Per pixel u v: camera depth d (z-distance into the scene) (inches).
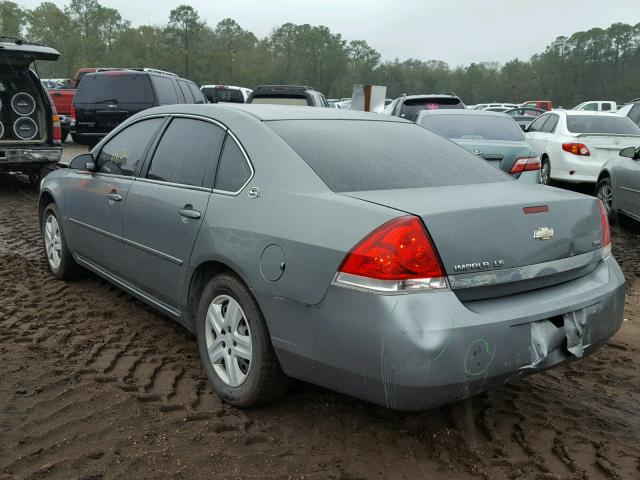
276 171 121.9
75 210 188.2
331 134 134.1
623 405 133.0
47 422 115.2
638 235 319.6
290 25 4109.3
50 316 172.7
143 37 3622.0
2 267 219.3
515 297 108.8
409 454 110.2
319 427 118.5
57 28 3821.4
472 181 131.2
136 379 135.9
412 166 130.6
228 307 124.7
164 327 169.0
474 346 98.7
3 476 98.4
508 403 130.7
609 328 120.6
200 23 3656.5
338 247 103.0
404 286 97.7
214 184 133.6
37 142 375.6
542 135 463.8
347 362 101.7
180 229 136.5
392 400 99.2
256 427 117.8
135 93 507.5
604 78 4456.2
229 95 802.8
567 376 146.9
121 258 164.6
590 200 123.9
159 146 157.8
